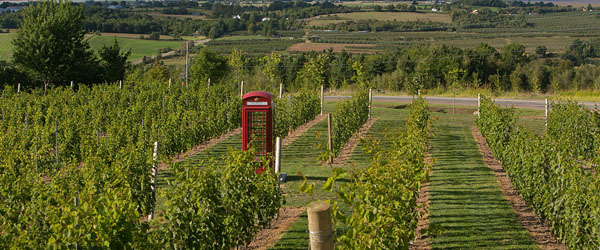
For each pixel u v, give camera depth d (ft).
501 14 426.92
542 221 32.58
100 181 32.01
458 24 402.31
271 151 43.70
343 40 362.94
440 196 38.01
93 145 46.09
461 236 29.89
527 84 164.66
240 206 27.35
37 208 22.97
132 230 19.86
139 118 67.72
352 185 18.57
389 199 21.08
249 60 203.21
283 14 473.26
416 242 29.09
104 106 75.66
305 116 76.23
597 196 24.91
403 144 33.12
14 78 122.11
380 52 302.25
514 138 42.24
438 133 67.67
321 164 50.49
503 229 31.09
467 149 56.80
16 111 69.15
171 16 479.41
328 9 481.46
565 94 124.57
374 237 18.71
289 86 154.71
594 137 52.03
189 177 25.59
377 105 108.06
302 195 38.99
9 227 21.16
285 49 324.19
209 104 72.38
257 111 43.65
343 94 136.77
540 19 404.16
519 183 37.09
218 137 66.74
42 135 49.08
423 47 195.83
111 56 134.10
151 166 33.86
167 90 86.69
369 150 23.45
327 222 12.89
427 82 142.41
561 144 32.45
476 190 39.65
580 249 25.96
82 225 18.69
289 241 29.27
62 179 29.94
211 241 24.59
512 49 176.96
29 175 34.09
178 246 23.41
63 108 71.72
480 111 66.33
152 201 33.91
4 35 313.94
